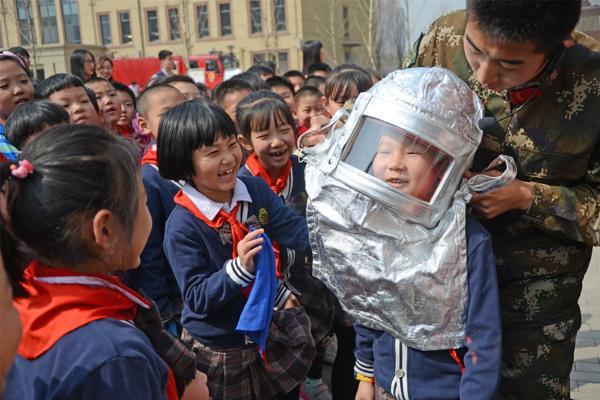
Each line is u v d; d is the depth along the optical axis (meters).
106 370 1.18
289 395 2.52
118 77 17.33
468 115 1.57
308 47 8.86
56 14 25.41
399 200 1.53
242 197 2.22
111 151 1.28
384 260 1.56
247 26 25.95
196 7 26.17
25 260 1.23
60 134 1.28
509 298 1.76
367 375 1.91
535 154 1.68
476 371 1.51
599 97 1.60
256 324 1.93
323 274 1.74
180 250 2.07
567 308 1.77
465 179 1.62
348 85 3.75
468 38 1.46
